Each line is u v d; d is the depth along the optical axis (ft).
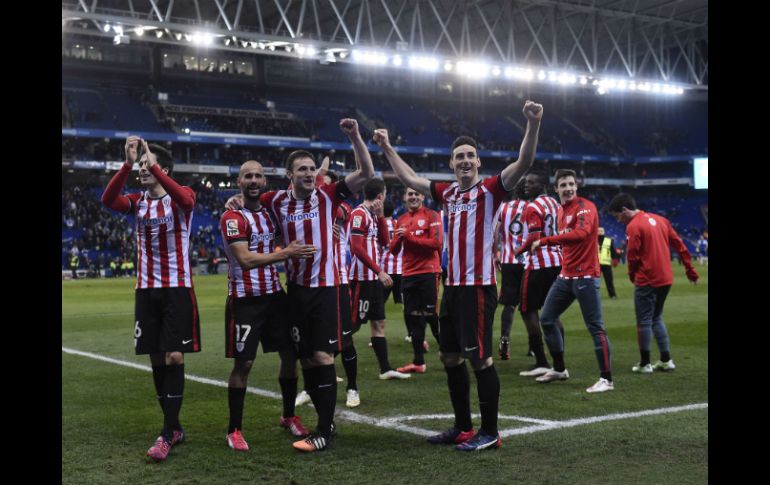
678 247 25.27
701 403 19.48
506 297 28.43
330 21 136.36
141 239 16.08
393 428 17.11
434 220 25.29
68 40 139.13
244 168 16.20
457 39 140.77
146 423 17.92
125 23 88.58
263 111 153.48
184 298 16.01
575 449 14.84
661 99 186.70
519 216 28.07
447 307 15.78
